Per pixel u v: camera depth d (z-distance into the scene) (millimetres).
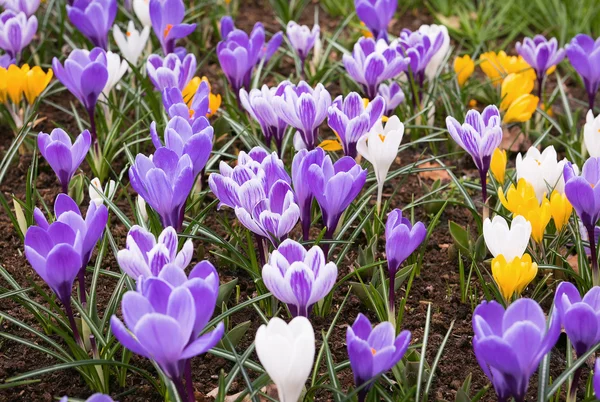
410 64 1310
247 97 1125
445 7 1896
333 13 1915
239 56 1248
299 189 946
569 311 823
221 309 1018
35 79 1252
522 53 1376
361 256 1077
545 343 781
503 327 797
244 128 1217
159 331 757
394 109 1363
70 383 958
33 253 847
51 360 982
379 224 1099
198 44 1678
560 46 1721
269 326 789
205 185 1216
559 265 1064
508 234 944
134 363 970
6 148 1336
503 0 1915
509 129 1398
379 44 1253
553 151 1044
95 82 1148
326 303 1028
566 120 1400
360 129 1050
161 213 948
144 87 1295
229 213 1188
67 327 949
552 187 1056
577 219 1051
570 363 902
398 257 918
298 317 791
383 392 881
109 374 951
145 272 853
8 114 1317
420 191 1266
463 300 1059
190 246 869
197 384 958
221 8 1828
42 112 1435
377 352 792
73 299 935
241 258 1018
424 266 1120
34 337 1005
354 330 812
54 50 1562
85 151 1033
